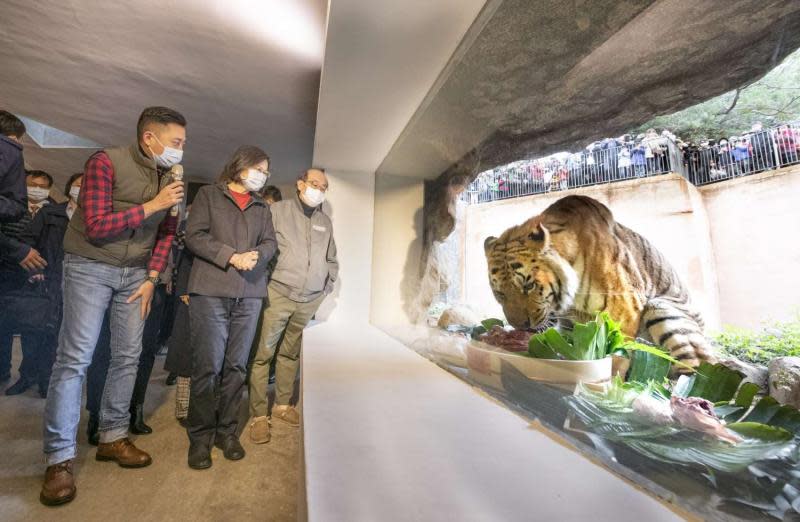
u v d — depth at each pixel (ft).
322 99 6.11
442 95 5.30
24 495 4.58
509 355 2.99
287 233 6.89
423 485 1.73
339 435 2.32
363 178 10.11
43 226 8.02
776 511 1.37
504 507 1.55
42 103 12.25
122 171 4.98
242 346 5.89
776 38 1.54
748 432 1.47
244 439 6.45
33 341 8.24
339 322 9.52
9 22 8.70
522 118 3.31
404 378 3.87
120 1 7.75
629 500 1.62
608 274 2.27
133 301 5.36
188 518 4.28
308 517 1.45
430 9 3.90
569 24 2.72
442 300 5.30
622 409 1.94
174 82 10.64
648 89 2.11
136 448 5.47
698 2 1.80
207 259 5.40
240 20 7.99
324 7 7.39
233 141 14.38
